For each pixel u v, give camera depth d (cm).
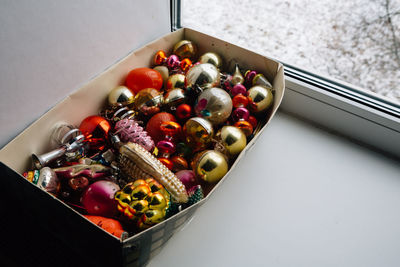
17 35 66
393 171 90
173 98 80
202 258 76
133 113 80
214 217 81
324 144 93
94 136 77
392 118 86
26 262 74
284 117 98
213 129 80
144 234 60
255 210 82
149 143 76
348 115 91
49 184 69
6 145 69
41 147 74
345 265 77
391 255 79
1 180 70
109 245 60
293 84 93
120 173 75
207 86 81
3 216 78
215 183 75
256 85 85
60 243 76
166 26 94
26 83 70
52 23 69
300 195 85
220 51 92
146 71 83
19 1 64
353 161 91
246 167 88
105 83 81
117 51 83
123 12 80
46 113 73
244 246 78
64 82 76
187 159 80
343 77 94
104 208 70
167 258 75
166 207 68
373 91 92
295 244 79
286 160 90
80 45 75
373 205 85
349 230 81
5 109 69
